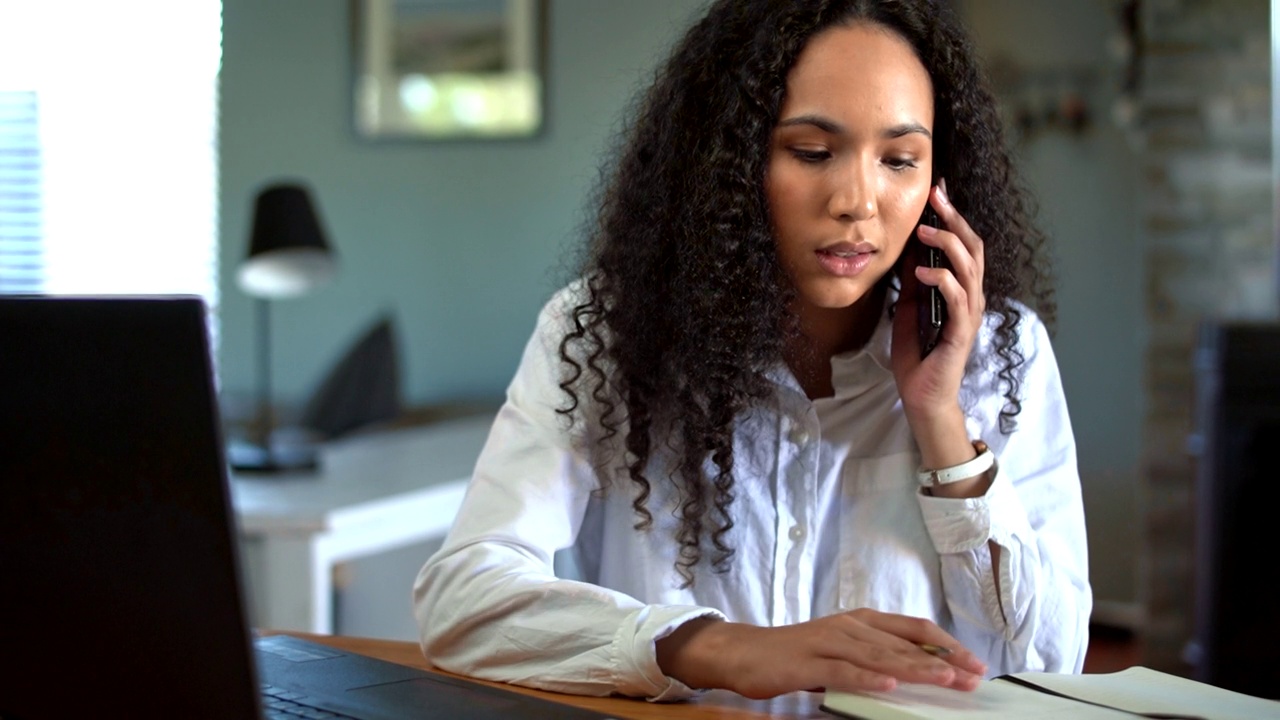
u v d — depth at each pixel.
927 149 1.10
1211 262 3.61
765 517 1.20
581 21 4.33
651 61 1.42
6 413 0.76
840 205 1.07
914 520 1.21
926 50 1.13
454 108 4.51
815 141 1.08
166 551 0.73
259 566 2.05
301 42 4.66
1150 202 3.67
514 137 4.43
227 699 0.73
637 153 1.22
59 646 0.77
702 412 1.16
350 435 3.06
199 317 0.70
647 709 0.97
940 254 1.16
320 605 2.05
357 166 4.63
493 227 4.49
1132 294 3.88
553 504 1.18
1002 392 1.25
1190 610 3.59
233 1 4.73
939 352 1.15
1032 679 0.98
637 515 1.21
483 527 1.15
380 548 2.19
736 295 1.13
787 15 1.09
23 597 0.78
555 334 1.24
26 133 4.90
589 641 1.01
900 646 0.92
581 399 1.20
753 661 0.95
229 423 3.98
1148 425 3.67
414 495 2.25
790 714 0.96
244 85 4.73
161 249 4.85
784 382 1.18
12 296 0.74
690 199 1.14
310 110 4.67
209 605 0.72
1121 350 3.90
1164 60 3.64
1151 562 3.65
